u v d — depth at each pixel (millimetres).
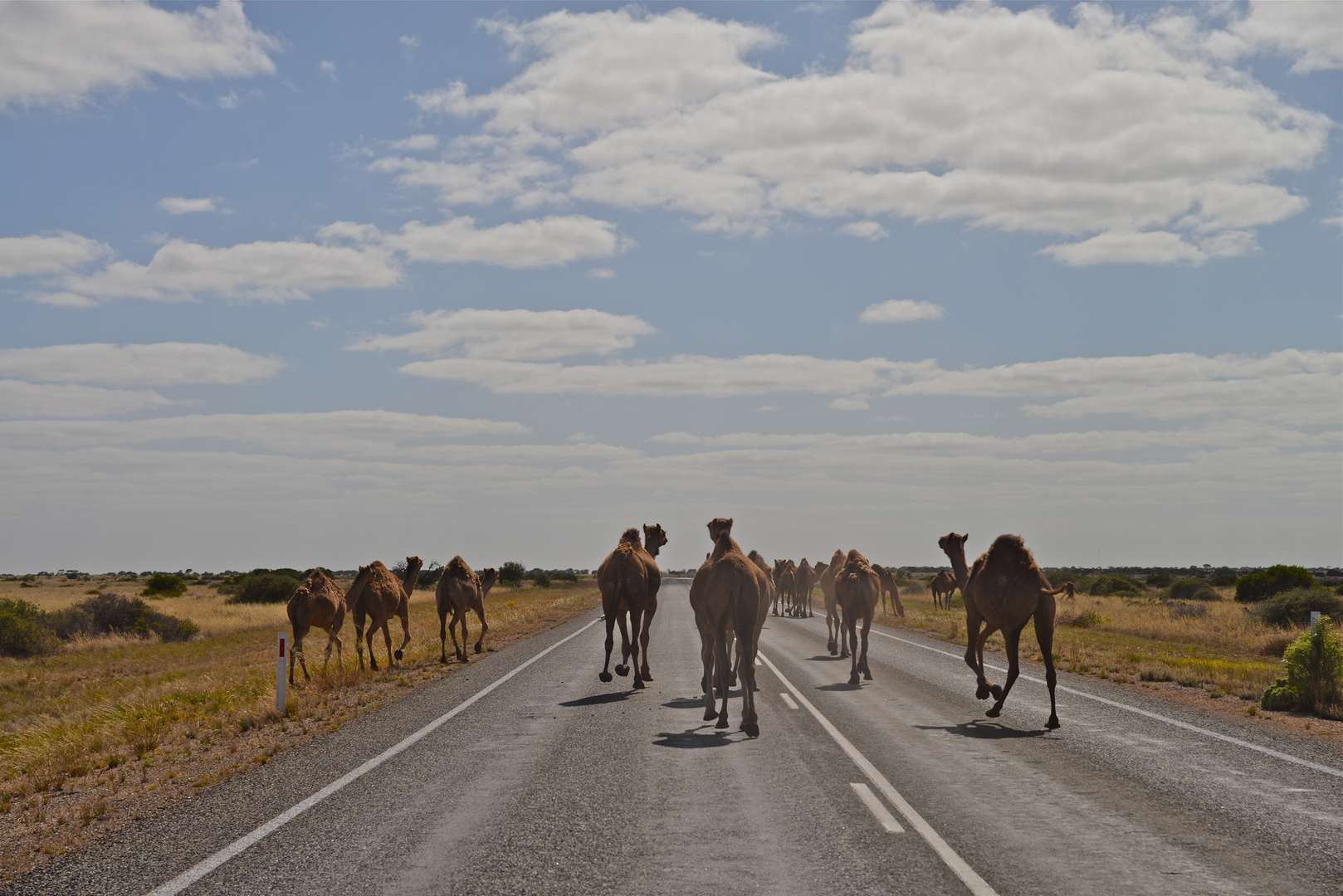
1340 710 12188
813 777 8391
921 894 5328
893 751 9617
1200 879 5602
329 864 6039
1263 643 25078
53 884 5844
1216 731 10992
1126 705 13188
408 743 10391
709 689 11883
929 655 20953
